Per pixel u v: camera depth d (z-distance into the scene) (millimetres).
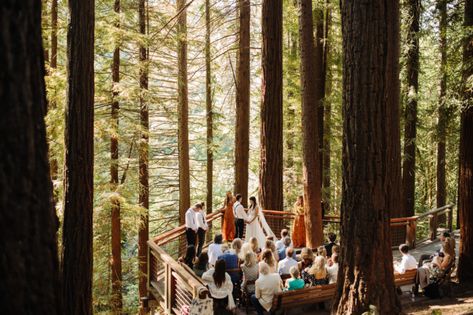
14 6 1800
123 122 15008
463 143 10656
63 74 12023
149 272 10484
